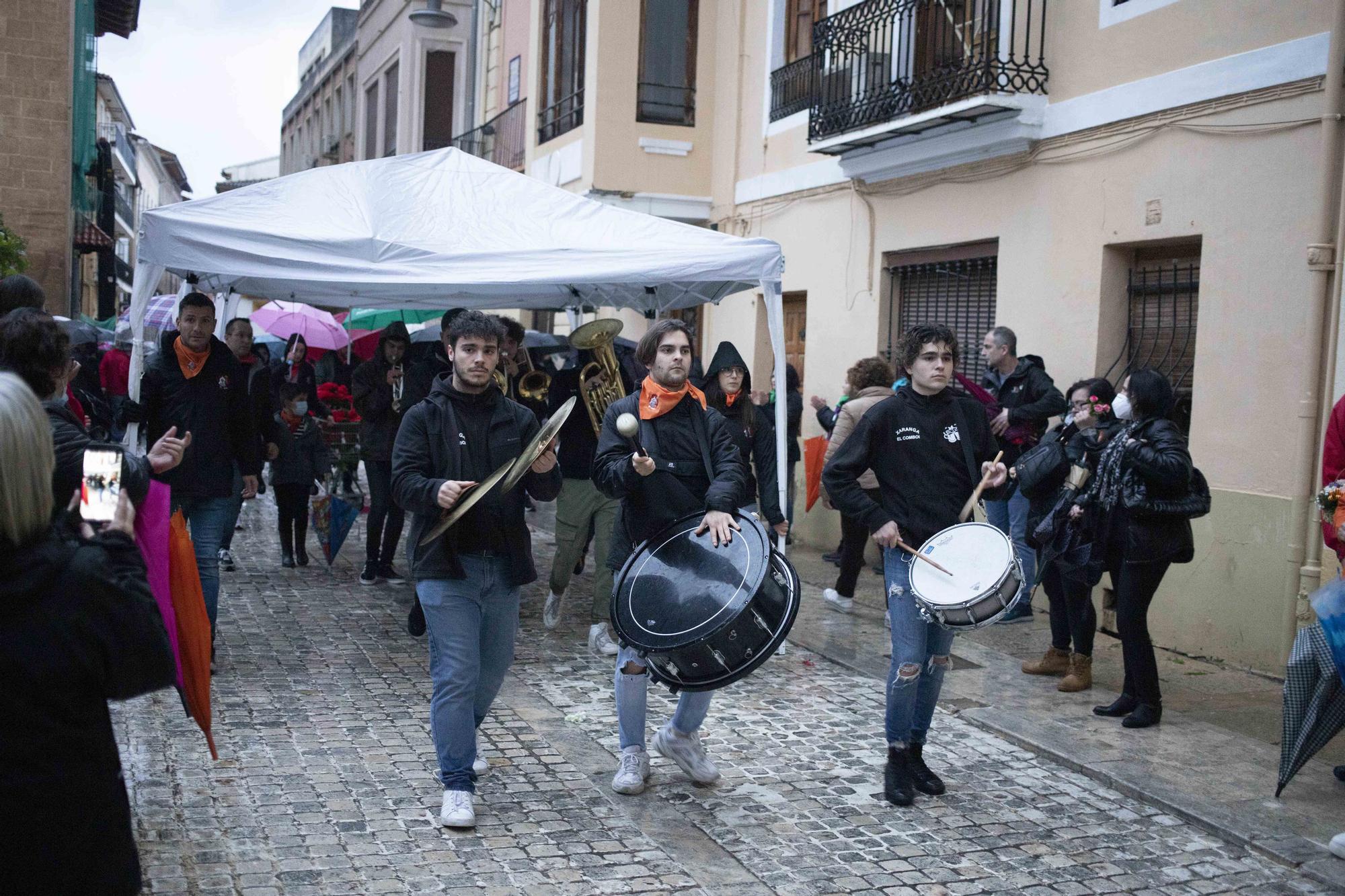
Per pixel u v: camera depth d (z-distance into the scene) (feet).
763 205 40.29
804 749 17.60
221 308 26.66
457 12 76.54
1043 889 13.05
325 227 21.17
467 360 14.14
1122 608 18.70
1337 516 15.72
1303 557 21.30
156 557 12.05
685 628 13.26
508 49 61.11
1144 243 25.25
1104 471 18.80
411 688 20.15
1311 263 21.02
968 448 15.35
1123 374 26.35
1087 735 18.03
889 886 12.99
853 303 35.40
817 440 34.65
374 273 20.99
